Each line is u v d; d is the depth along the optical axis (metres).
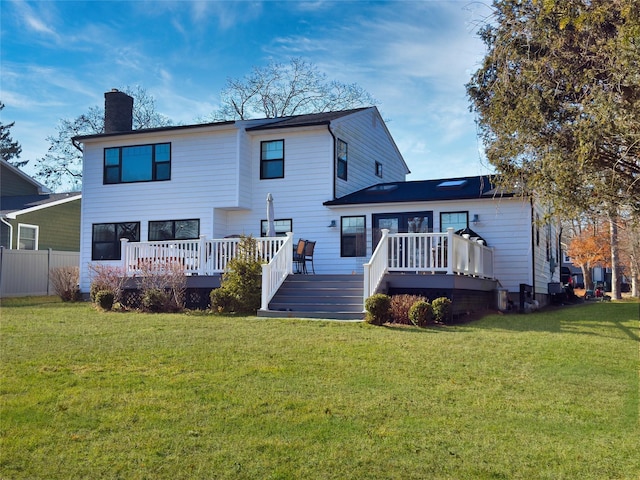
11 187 29.25
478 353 8.77
